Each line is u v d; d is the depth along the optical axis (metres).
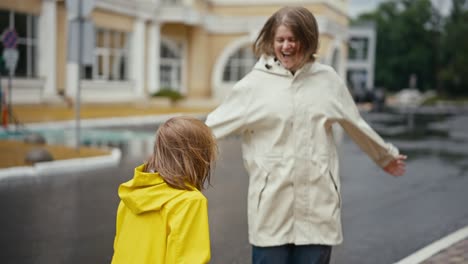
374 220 7.07
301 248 3.03
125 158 11.95
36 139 13.02
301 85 3.02
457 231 6.58
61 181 9.07
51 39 22.52
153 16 30.14
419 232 6.51
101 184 8.95
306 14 2.97
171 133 2.08
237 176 10.24
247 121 3.02
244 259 5.32
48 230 6.11
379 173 11.06
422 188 9.49
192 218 1.99
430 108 45.47
